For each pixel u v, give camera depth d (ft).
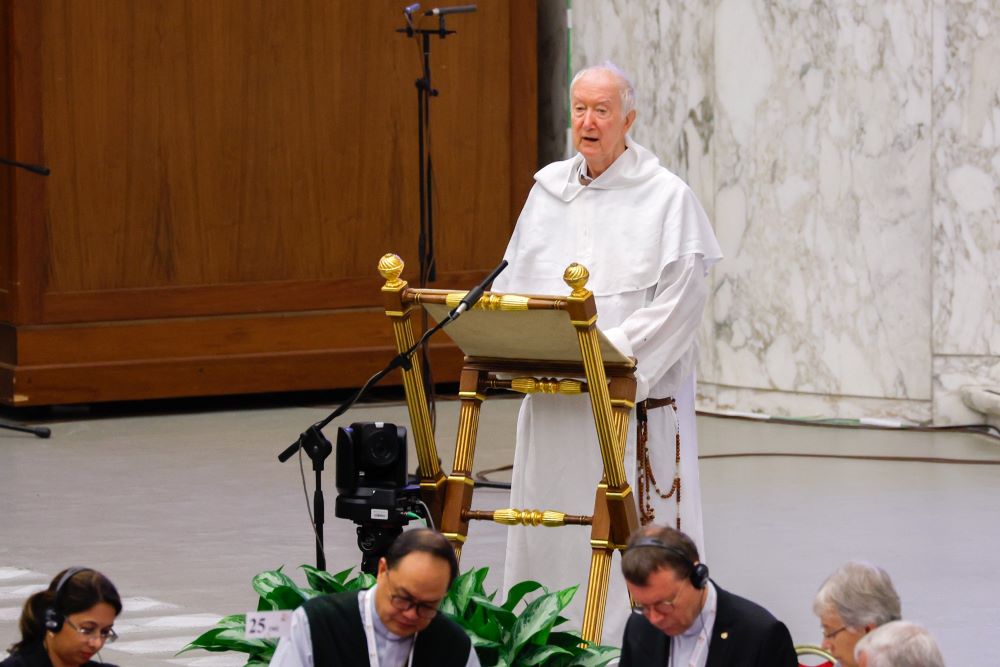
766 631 36.96
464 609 42.52
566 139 116.26
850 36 97.04
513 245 55.67
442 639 37.32
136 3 102.53
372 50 107.86
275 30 105.70
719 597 37.55
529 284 54.80
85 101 101.86
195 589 62.90
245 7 104.78
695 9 103.55
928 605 60.34
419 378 49.37
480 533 72.28
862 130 97.35
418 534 36.27
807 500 78.69
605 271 53.62
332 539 71.41
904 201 96.63
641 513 53.62
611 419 47.24
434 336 110.63
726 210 102.94
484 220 111.55
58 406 106.83
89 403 106.83
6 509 77.25
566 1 114.83
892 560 67.00
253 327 106.52
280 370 106.73
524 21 111.34
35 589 62.85
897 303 97.55
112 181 102.83
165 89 103.55
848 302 98.89
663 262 52.70
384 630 37.01
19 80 100.37
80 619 36.70
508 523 49.57
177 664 53.01
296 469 86.79
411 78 108.88
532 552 54.03
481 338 49.21
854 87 97.30
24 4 99.96
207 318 105.40
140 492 81.15
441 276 110.63
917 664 30.76
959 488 80.89
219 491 81.30
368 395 112.06
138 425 100.53
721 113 102.22
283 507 77.61
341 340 108.58
